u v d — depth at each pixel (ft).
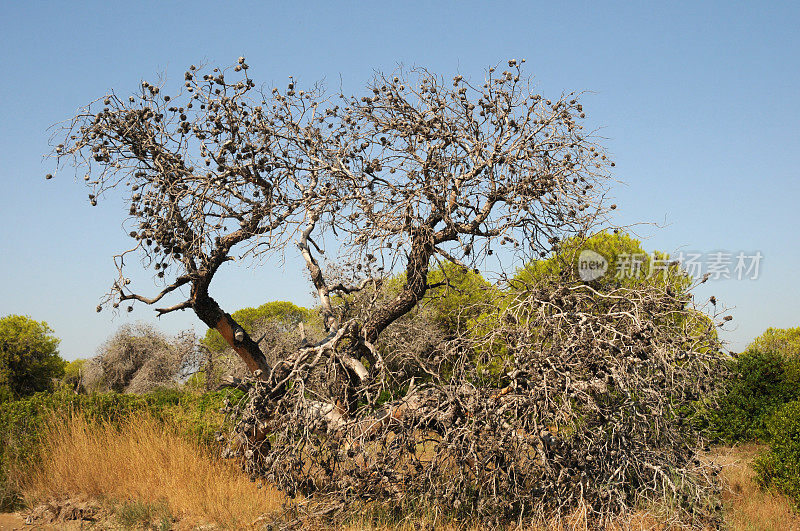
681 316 26.32
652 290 23.86
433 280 42.55
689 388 22.31
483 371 23.59
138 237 24.93
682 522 19.98
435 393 21.97
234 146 26.18
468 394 21.26
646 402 20.83
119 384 93.71
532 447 20.66
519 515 20.63
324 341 27.63
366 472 21.47
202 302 27.37
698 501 20.71
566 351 21.61
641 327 21.36
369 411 23.27
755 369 40.14
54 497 25.58
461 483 21.33
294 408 23.13
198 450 28.81
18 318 98.32
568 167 25.18
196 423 31.40
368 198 24.95
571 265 25.67
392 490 21.71
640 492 20.99
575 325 22.02
